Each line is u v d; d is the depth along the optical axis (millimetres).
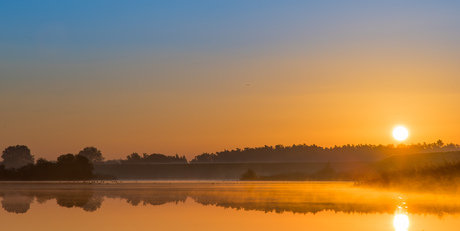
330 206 38312
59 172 141500
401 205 38438
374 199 44750
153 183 98250
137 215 33250
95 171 188375
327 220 29922
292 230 26250
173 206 39375
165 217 32031
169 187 74562
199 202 42938
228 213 34031
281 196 49906
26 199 47781
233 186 78000
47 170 141375
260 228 27062
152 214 33781
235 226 27875
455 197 45969
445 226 27016
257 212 34531
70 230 26938
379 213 33219
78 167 143750
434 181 59625
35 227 28094
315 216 31953
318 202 41969
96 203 42562
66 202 43812
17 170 141875
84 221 30438
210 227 27578
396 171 69250
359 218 30656
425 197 46250
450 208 35938
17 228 27766
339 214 32844
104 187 75125
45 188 72000
